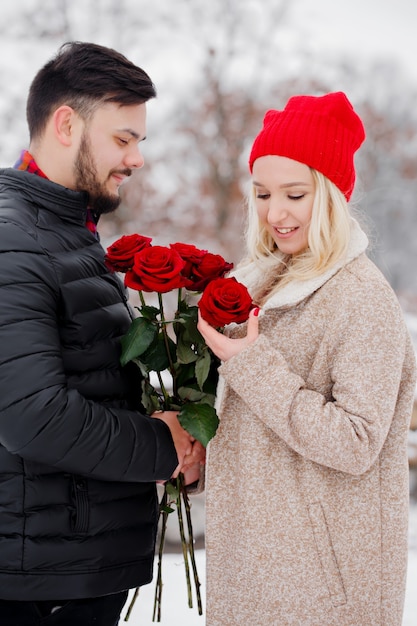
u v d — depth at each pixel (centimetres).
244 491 157
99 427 144
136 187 1314
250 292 174
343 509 153
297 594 153
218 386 166
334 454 142
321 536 152
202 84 1441
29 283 142
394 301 150
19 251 143
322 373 152
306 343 154
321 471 153
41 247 147
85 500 151
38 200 154
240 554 159
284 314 159
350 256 154
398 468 160
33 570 147
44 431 138
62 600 155
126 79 156
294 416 144
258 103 1485
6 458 147
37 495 148
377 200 1903
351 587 153
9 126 1148
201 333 152
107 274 164
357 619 154
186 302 165
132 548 159
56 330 145
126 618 184
